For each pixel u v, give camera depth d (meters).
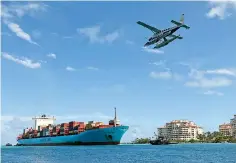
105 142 131.00
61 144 149.00
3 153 104.50
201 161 69.62
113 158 75.81
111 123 140.25
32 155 88.88
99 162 65.62
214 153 102.00
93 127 135.62
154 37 55.19
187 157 81.50
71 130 144.00
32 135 182.75
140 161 68.38
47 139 162.38
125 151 109.12
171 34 53.41
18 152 109.38
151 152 107.56
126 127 127.94
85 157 78.81
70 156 82.38
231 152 108.00
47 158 76.25
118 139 128.00
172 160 71.62
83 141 135.88
